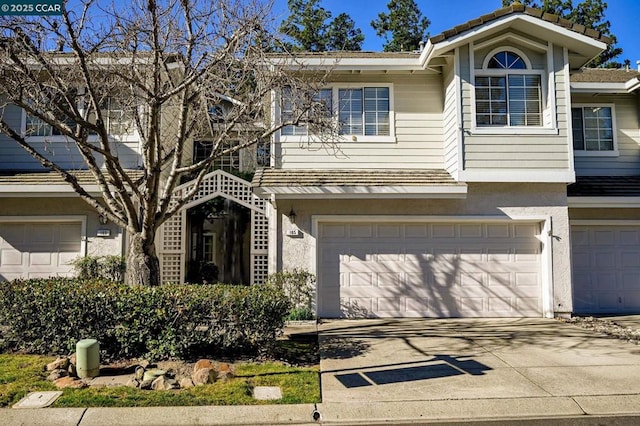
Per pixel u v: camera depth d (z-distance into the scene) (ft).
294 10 77.05
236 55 28.27
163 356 23.54
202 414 17.75
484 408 18.74
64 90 25.98
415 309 37.24
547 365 24.09
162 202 28.19
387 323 35.01
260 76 28.84
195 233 53.47
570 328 33.22
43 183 36.76
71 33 24.49
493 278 37.55
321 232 37.63
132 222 27.40
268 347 24.95
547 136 36.63
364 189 35.12
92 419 17.19
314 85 30.81
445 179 36.76
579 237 41.27
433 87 40.73
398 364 24.16
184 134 28.60
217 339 24.18
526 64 37.47
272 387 20.44
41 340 24.17
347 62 38.93
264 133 30.12
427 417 18.04
